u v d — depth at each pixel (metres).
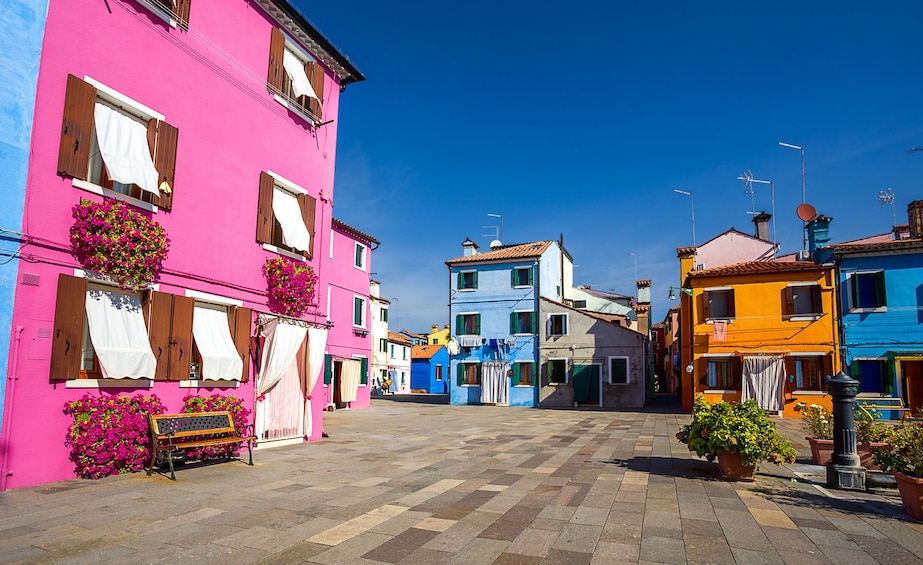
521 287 33.53
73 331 8.48
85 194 8.86
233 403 11.11
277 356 12.39
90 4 9.06
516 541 5.79
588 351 31.05
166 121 10.39
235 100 12.14
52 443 8.23
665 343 48.91
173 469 8.85
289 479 9.01
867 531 6.17
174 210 10.48
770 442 8.70
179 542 5.68
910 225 23.92
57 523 6.29
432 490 8.25
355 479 9.08
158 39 10.29
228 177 11.85
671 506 7.25
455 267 35.56
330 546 5.60
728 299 24.92
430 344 62.59
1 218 7.73
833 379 8.78
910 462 7.02
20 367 7.88
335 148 15.74
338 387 27.00
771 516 6.77
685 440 9.59
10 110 7.91
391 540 5.80
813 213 26.53
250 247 12.42
